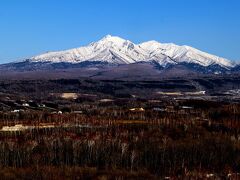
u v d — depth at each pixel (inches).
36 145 5383.9
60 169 4852.4
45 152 5216.5
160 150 5305.1
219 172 4931.1
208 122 6815.9
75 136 5920.3
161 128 6437.0
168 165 5078.7
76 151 5167.3
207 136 5959.6
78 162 5118.1
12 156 4990.2
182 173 4872.0
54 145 5295.3
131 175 4768.7
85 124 6756.9
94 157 5142.7
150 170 4975.4
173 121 6929.1
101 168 4980.3
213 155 5246.1
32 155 5142.7
